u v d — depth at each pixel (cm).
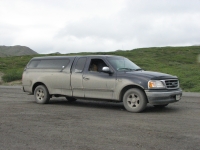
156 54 4594
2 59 4797
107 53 4781
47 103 1169
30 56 5134
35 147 550
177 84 980
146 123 756
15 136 631
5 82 2767
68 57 1113
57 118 835
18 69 3522
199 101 1230
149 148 536
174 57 4184
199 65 3434
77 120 802
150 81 909
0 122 779
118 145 557
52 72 1129
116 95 966
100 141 586
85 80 1033
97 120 801
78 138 610
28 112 946
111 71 985
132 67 1039
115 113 922
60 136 628
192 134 637
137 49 5491
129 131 668
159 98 905
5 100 1302
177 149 529
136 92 927
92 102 1223
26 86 1211
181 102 1197
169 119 812
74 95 1071
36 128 705
